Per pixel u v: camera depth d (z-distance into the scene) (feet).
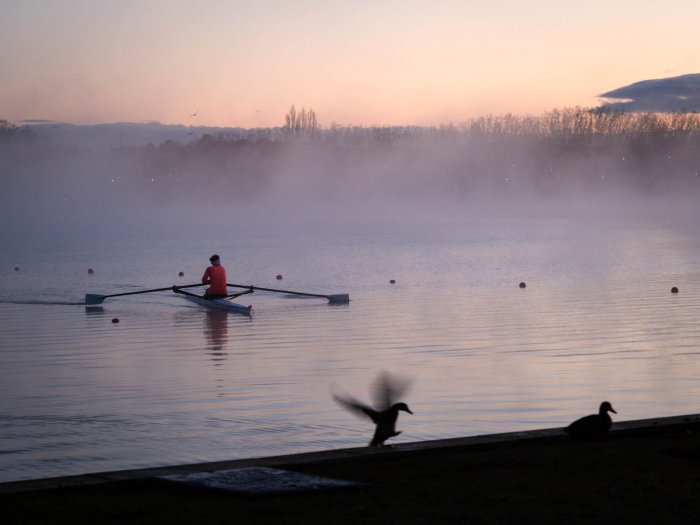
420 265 170.09
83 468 38.75
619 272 144.46
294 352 70.69
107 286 139.64
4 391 56.44
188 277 156.15
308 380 58.54
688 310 93.25
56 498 25.23
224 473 27.43
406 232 326.85
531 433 32.96
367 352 69.92
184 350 73.00
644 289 116.78
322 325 87.20
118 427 46.34
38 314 100.83
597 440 31.91
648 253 188.65
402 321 88.99
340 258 193.88
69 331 86.02
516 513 23.44
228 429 45.42
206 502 24.66
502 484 26.18
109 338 80.84
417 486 26.11
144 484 26.68
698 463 28.50
